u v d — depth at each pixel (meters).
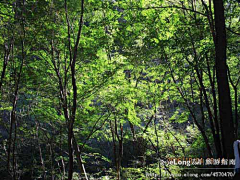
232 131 4.12
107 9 7.76
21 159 14.34
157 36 7.41
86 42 8.19
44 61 8.60
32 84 8.38
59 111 9.30
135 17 7.61
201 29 7.27
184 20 7.94
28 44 7.31
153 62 8.53
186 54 7.38
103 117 9.38
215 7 4.48
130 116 9.33
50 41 7.68
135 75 10.97
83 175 9.37
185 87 9.56
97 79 8.52
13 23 6.84
